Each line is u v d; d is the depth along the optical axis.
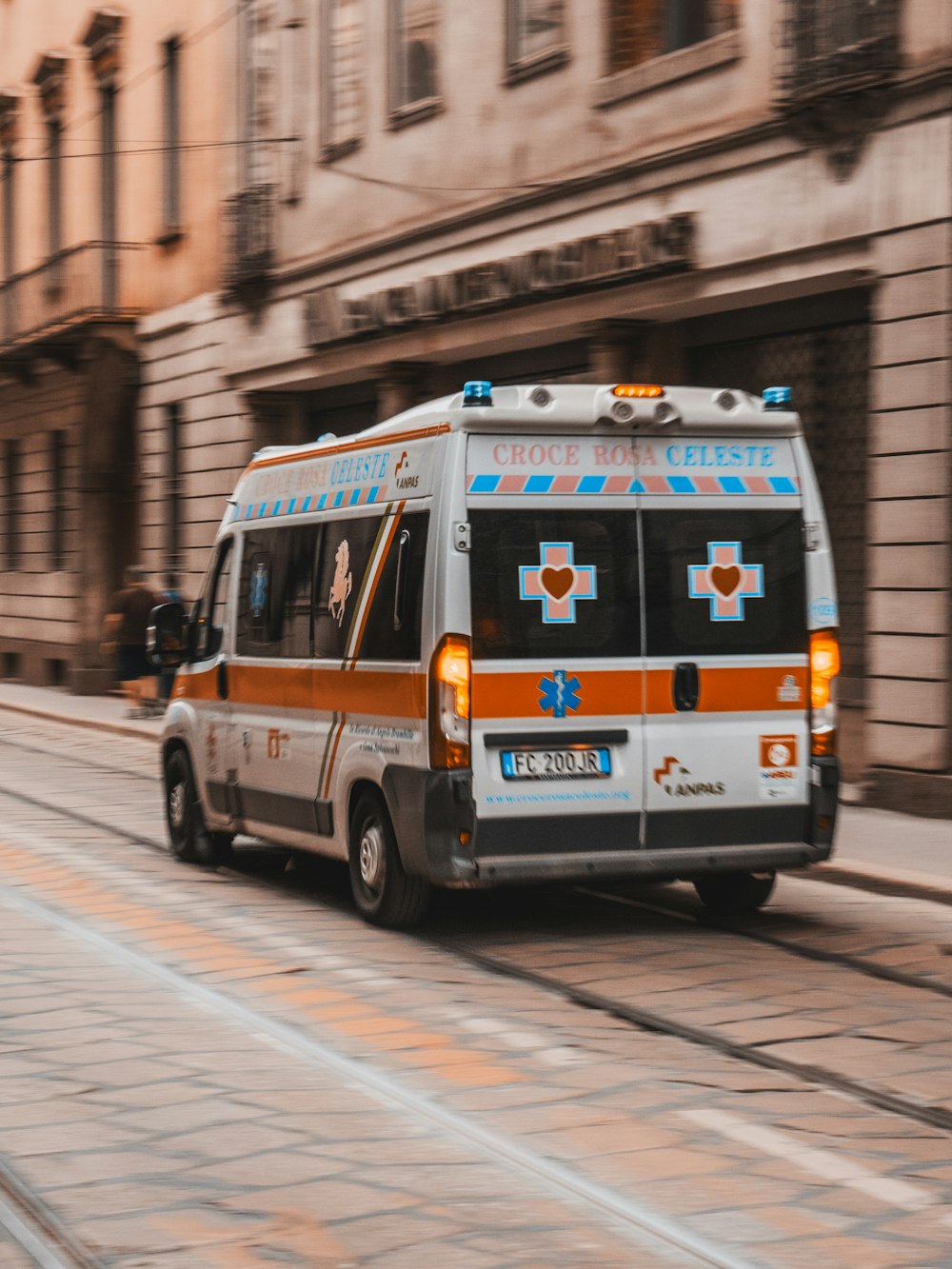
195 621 12.58
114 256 31.78
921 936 9.89
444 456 9.41
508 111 20.28
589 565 9.55
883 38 14.78
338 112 24.17
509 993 8.43
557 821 9.45
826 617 10.09
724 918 10.50
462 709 9.28
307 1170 5.73
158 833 14.20
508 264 19.94
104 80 32.72
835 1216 5.29
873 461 15.17
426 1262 4.91
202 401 28.39
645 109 17.98
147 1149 5.96
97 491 32.06
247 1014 7.96
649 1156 5.88
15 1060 7.16
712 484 9.86
